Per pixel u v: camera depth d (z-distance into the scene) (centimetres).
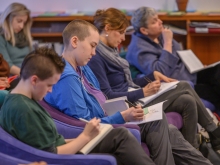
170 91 340
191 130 335
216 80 414
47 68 212
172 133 300
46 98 269
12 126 215
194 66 426
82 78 288
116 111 295
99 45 329
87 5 546
